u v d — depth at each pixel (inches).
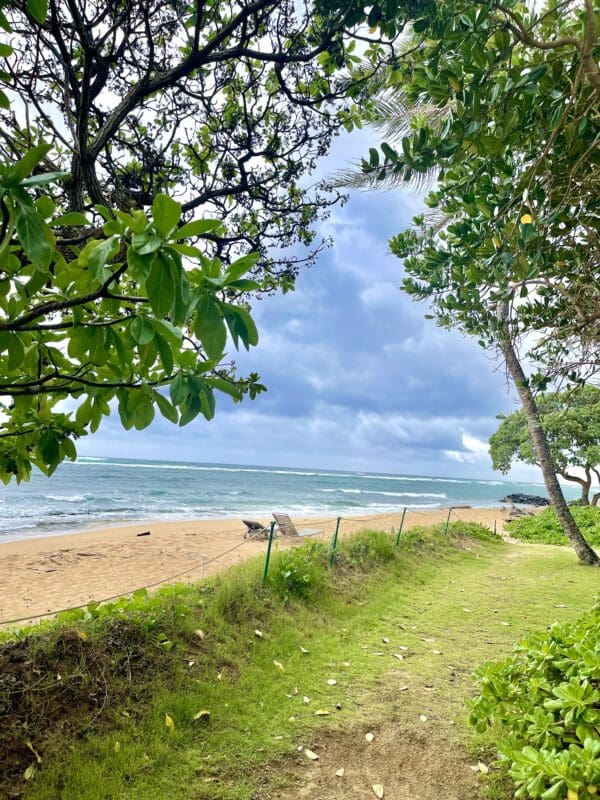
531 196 99.6
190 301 42.3
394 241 160.1
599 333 131.1
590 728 92.3
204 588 218.1
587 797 77.6
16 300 56.0
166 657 163.6
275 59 94.4
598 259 118.0
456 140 85.4
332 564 294.7
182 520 878.4
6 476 82.6
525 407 443.8
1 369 67.8
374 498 1849.2
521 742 104.7
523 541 627.5
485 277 114.9
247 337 46.0
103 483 1644.9
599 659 97.7
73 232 82.9
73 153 83.1
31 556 512.1
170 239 40.5
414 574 332.8
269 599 228.4
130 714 138.2
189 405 56.0
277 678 174.2
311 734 144.4
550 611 268.4
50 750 119.0
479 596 296.2
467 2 77.2
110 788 113.6
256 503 1327.5
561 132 95.6
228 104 131.0
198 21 87.0
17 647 140.3
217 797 116.9
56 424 74.1
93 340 52.6
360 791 122.0
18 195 37.1
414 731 147.3
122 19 86.9
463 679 182.1
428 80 86.7
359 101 123.0
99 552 540.7
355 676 181.2
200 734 138.4
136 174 118.0
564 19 106.2
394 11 77.3
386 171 93.1
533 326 150.1
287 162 134.4
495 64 80.2
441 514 1149.1
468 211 114.3
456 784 124.6
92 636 155.3
